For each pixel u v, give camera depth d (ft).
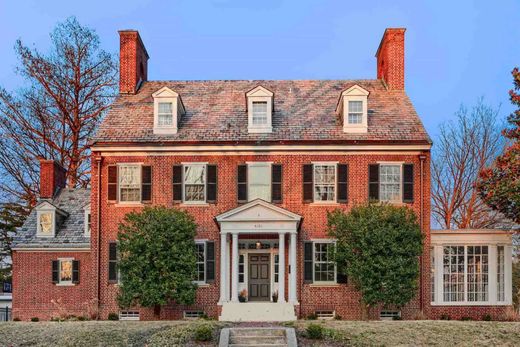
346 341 64.90
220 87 110.11
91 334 68.08
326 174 94.89
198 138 95.91
